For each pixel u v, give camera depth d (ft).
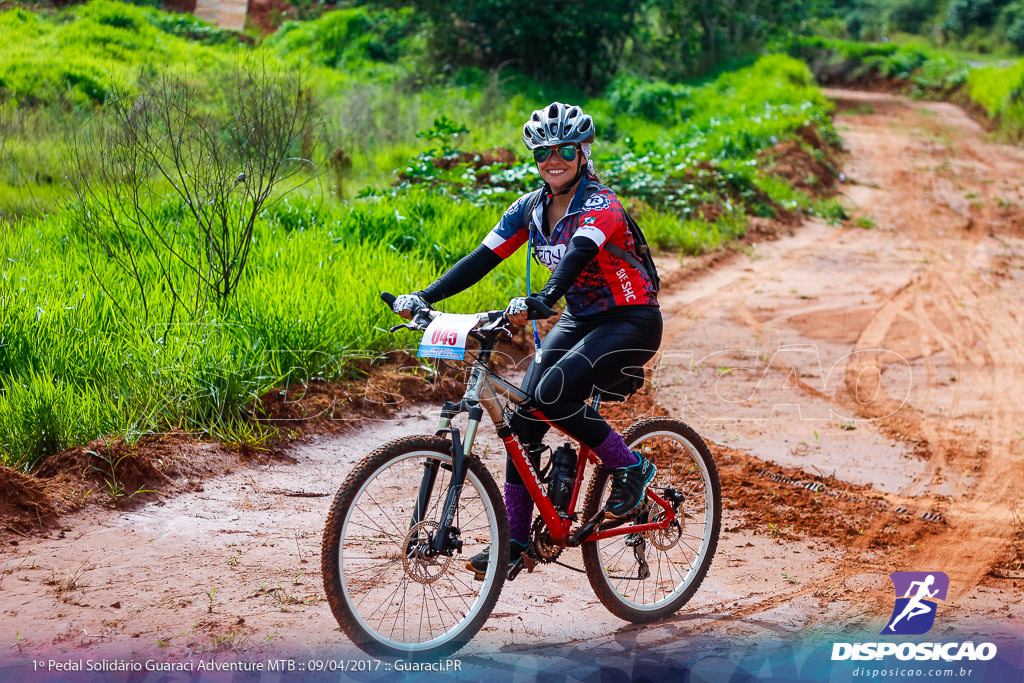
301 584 12.05
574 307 11.64
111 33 66.59
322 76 71.67
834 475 17.76
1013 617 12.51
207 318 19.45
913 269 39.09
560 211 11.27
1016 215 54.13
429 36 91.45
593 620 11.96
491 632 11.35
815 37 143.95
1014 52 181.16
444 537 10.27
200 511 14.10
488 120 64.18
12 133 36.14
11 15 65.77
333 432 17.80
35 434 14.58
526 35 90.17
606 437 11.35
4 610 10.87
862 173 67.05
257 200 23.15
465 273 11.45
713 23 118.32
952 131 88.89
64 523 13.15
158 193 26.45
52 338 17.39
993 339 28.66
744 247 41.91
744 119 72.43
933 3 208.23
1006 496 17.15
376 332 21.21
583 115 10.83
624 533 11.79
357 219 29.50
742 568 13.83
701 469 12.85
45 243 23.75
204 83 34.04
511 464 11.31
